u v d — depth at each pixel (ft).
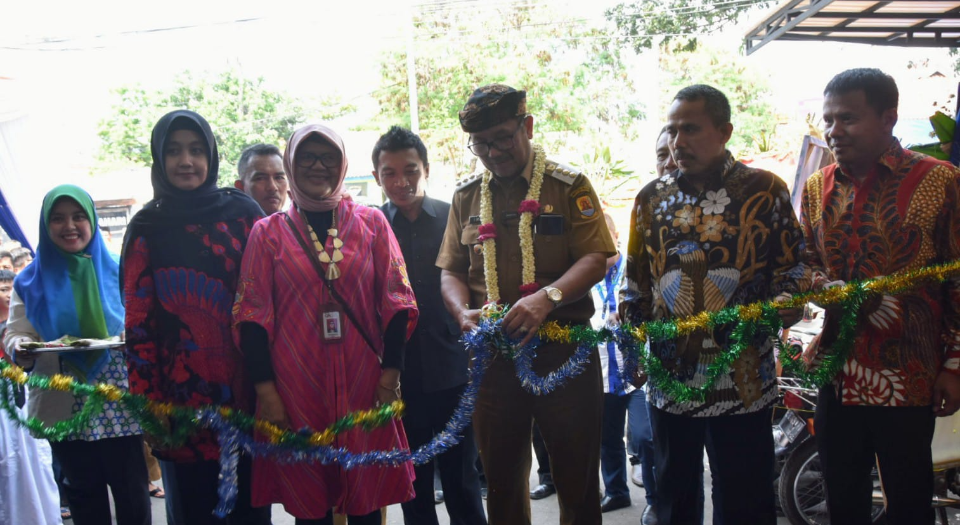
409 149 11.23
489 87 8.84
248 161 12.72
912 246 8.64
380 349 9.05
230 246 9.37
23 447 12.74
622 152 53.06
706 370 8.82
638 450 13.28
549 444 9.16
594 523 9.34
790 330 14.19
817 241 9.41
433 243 11.49
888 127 8.70
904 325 8.59
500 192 9.48
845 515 9.14
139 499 10.50
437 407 11.32
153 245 9.16
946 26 21.34
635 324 9.70
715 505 9.39
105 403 9.56
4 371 9.23
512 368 9.16
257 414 8.68
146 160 63.41
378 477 8.82
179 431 8.68
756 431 8.79
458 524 11.64
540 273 9.14
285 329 8.64
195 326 9.07
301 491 8.55
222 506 8.29
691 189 9.11
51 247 11.09
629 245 9.78
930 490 8.77
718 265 8.82
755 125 68.33
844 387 8.88
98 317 11.03
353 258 8.89
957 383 8.54
